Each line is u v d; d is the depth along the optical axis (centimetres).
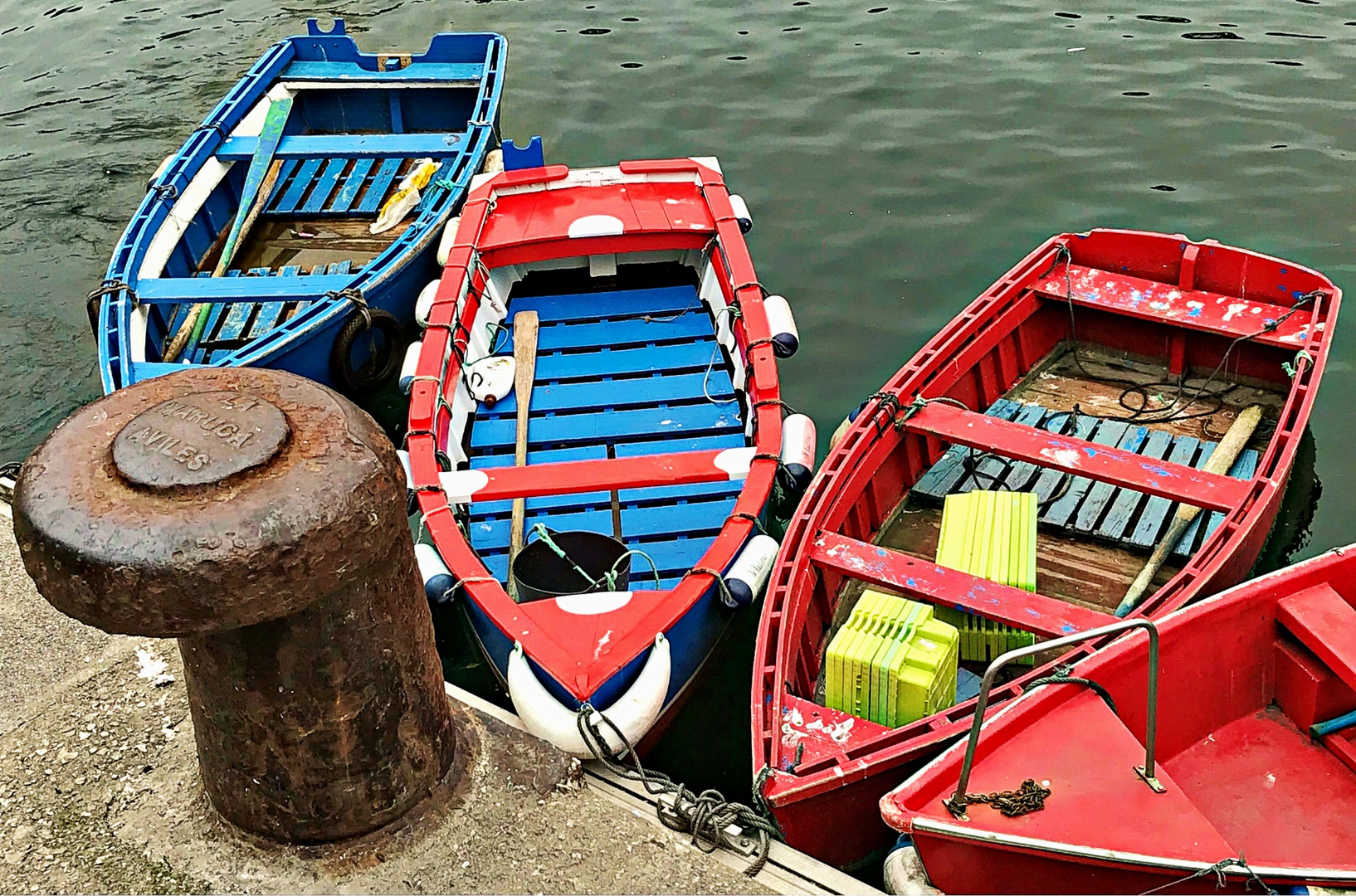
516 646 439
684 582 471
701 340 723
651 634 439
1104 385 705
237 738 287
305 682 275
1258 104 1023
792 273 859
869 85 1099
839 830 414
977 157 980
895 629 461
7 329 849
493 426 655
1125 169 949
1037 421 669
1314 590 446
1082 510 602
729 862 342
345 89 983
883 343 792
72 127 1140
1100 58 1116
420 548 500
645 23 1263
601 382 689
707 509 593
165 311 767
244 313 779
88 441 248
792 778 394
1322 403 725
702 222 730
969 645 515
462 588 484
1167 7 1217
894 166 976
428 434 560
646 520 585
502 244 718
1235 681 451
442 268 754
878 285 844
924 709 441
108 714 362
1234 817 431
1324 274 821
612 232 724
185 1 1438
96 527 226
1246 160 950
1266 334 640
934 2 1261
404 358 732
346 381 711
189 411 249
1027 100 1056
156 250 746
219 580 227
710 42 1206
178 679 374
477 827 328
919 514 617
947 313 814
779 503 673
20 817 329
